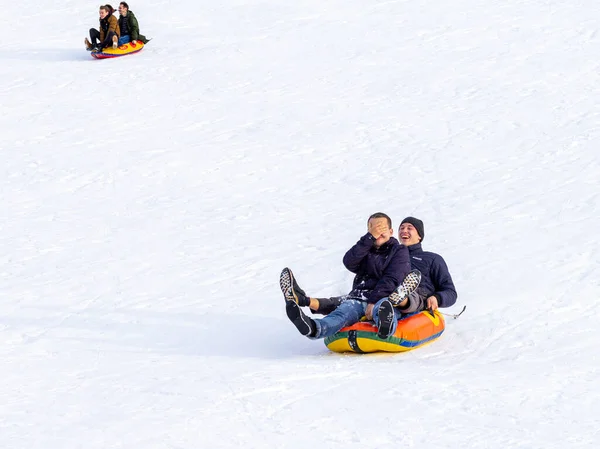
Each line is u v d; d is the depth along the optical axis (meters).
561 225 10.77
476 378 6.41
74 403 6.27
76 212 13.47
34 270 11.08
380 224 7.64
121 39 22.84
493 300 8.64
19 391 6.70
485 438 5.23
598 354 6.99
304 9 25.50
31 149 16.59
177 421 5.71
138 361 7.55
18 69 22.27
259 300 9.45
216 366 7.18
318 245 11.24
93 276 10.70
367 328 7.32
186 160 15.48
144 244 11.87
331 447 5.20
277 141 16.08
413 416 5.62
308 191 13.60
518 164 13.60
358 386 6.28
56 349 8.13
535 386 6.14
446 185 13.06
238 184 14.21
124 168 15.29
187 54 22.33
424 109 16.97
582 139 14.37
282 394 6.18
